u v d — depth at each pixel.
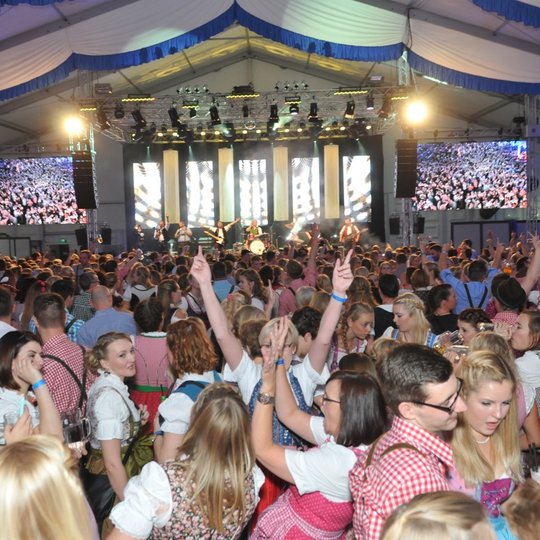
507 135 22.00
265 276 8.12
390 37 12.34
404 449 2.05
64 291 5.78
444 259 8.85
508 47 12.14
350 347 4.88
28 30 11.75
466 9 11.41
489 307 6.56
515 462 2.64
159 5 11.77
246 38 21.75
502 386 2.52
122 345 3.54
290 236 22.84
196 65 23.25
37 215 21.75
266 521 2.78
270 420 2.72
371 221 24.17
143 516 2.26
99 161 25.09
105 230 22.44
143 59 12.23
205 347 3.54
